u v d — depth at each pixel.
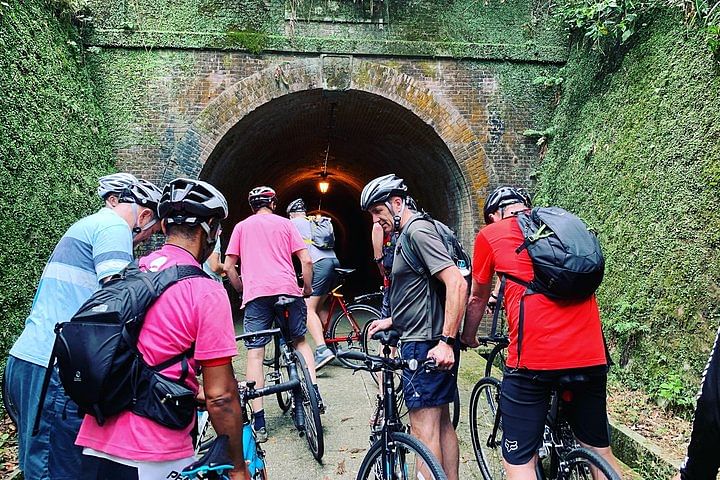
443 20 8.62
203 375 1.83
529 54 8.70
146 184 3.14
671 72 5.79
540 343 2.47
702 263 4.66
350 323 7.27
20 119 5.33
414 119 8.87
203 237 2.06
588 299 2.56
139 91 8.03
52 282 2.64
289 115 9.66
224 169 9.75
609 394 5.13
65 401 2.46
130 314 1.74
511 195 3.14
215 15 8.12
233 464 1.86
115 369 1.67
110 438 1.73
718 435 1.45
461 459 4.18
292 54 8.37
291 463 4.05
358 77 8.48
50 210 5.62
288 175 17.47
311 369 4.44
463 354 7.45
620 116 6.64
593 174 6.96
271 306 4.28
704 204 4.79
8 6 5.59
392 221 3.07
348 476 3.85
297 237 4.56
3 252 4.62
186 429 1.84
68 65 7.03
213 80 8.17
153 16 7.98
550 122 8.75
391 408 2.73
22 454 2.54
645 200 5.69
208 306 1.81
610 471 2.26
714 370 1.47
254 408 4.18
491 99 8.75
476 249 2.85
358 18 8.44
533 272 2.54
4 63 5.25
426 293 2.89
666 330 4.91
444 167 9.55
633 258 5.63
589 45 7.89
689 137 5.21
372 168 14.77
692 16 5.55
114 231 2.70
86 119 7.20
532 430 2.55
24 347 2.56
